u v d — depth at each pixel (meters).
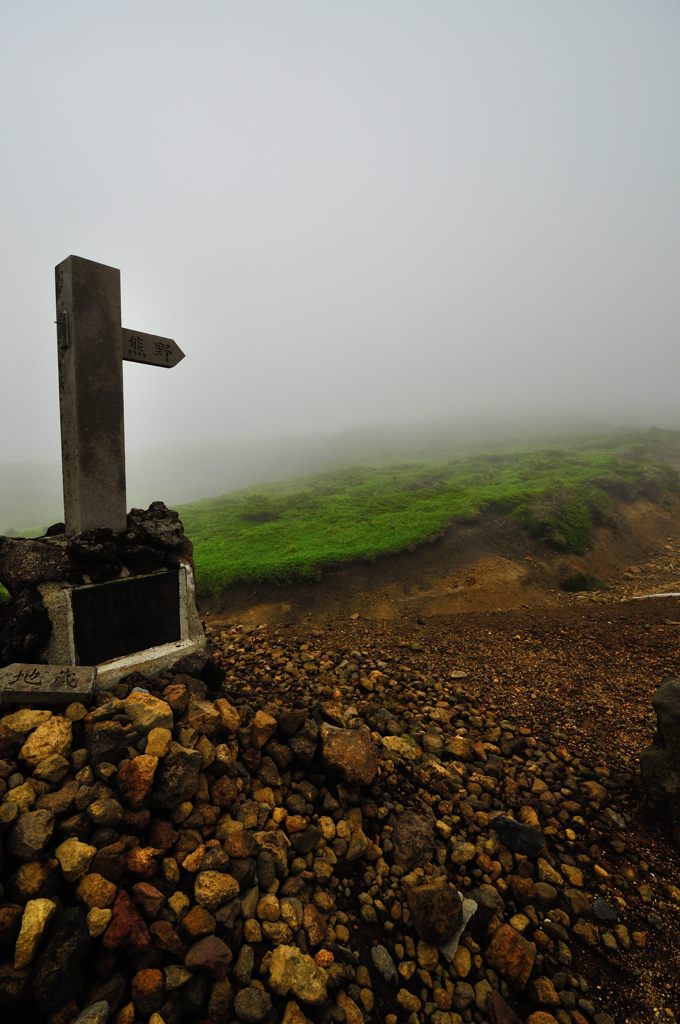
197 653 4.42
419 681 5.89
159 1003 2.16
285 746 3.63
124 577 4.11
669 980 2.65
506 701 5.51
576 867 3.32
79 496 4.23
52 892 2.28
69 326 4.09
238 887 2.63
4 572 3.94
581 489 15.69
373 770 3.54
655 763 3.63
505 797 3.94
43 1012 2.05
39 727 2.88
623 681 5.76
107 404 4.32
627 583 11.02
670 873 3.26
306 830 3.16
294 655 6.61
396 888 3.06
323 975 2.40
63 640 3.77
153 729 3.04
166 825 2.75
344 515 14.80
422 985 2.59
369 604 9.30
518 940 2.75
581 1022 2.46
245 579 9.84
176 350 4.88
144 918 2.37
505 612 8.45
